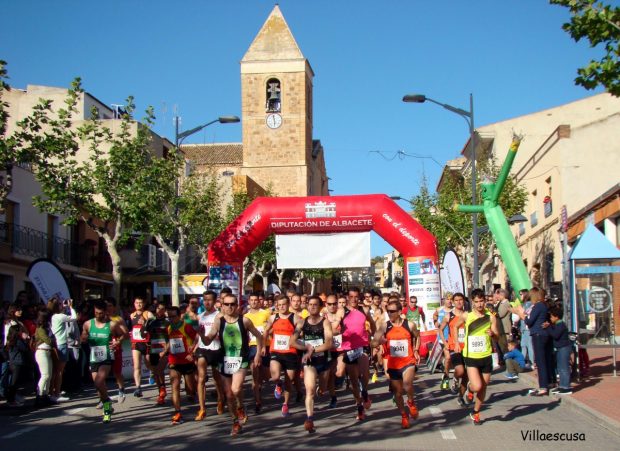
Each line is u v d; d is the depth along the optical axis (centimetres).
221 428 1105
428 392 1466
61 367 1427
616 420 1048
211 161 6316
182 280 3153
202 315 1266
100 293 3419
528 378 1593
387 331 1084
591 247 1630
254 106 6044
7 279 2602
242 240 2030
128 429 1107
